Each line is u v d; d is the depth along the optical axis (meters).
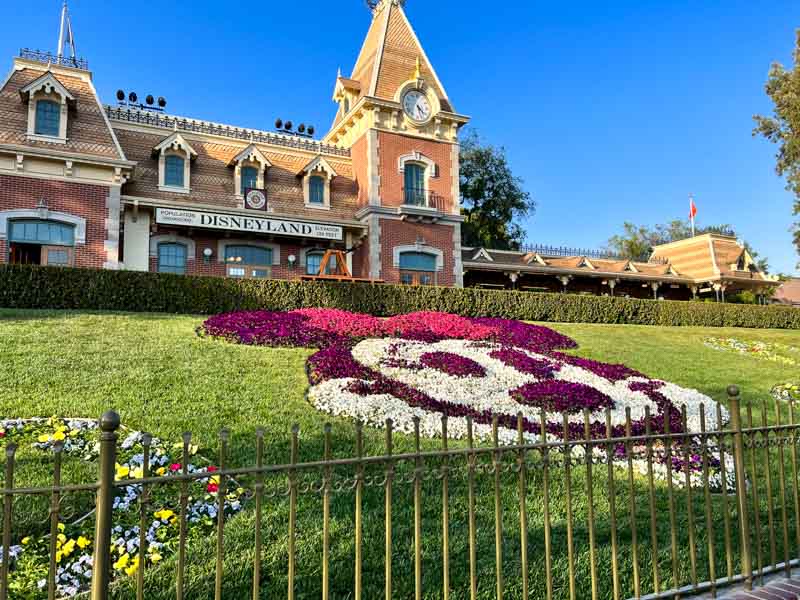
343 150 27.97
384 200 26.05
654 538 4.10
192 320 14.16
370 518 5.21
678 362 15.55
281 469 3.24
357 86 28.84
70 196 19.67
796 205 27.97
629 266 37.56
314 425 7.70
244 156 24.06
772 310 28.20
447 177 27.88
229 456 6.50
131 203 21.27
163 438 6.82
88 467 5.91
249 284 16.91
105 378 8.97
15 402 7.63
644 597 4.06
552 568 4.63
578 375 12.35
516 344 15.22
